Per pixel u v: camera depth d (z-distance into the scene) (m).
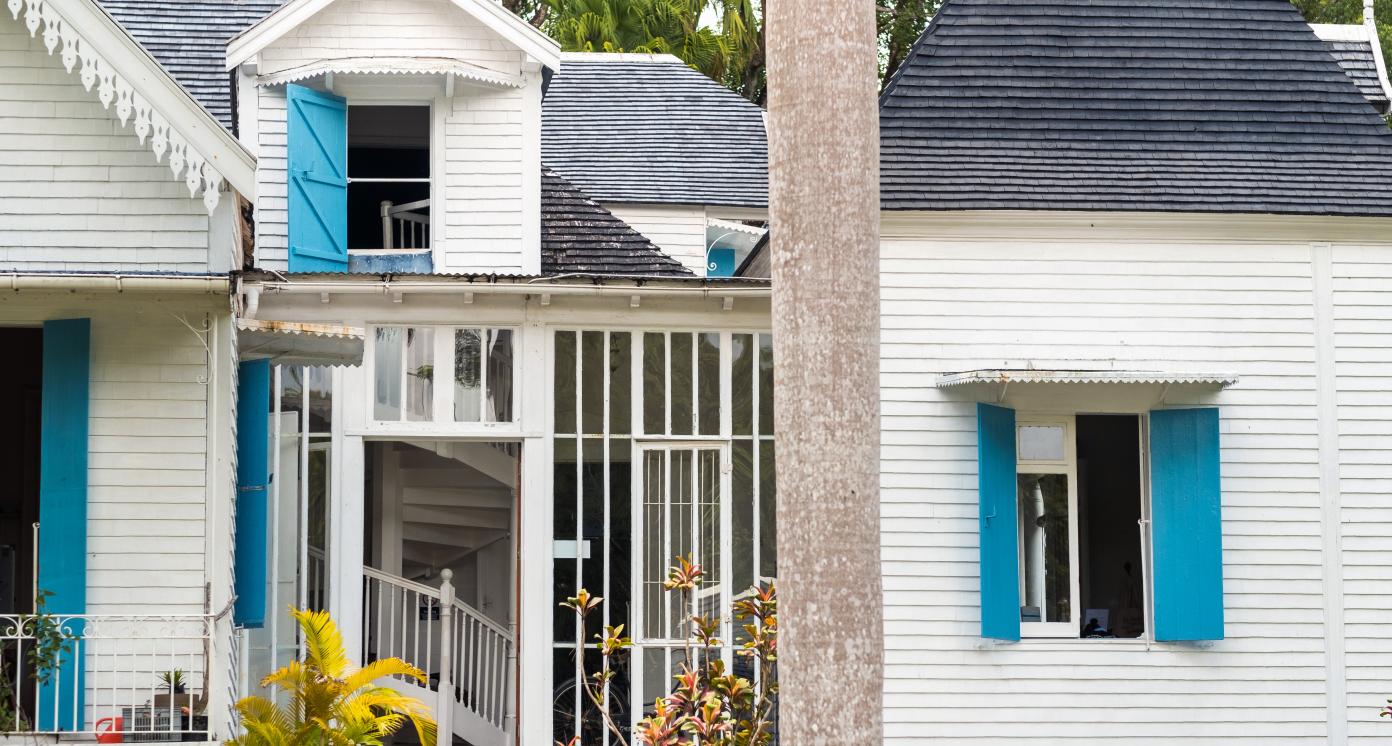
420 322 14.77
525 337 14.88
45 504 11.66
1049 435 14.53
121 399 11.84
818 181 6.21
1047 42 15.24
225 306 11.88
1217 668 14.21
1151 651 14.21
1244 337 14.49
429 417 14.77
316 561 14.65
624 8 31.59
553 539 14.80
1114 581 15.12
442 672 15.43
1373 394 14.52
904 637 14.05
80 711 11.52
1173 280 14.51
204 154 11.78
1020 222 14.41
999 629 13.85
